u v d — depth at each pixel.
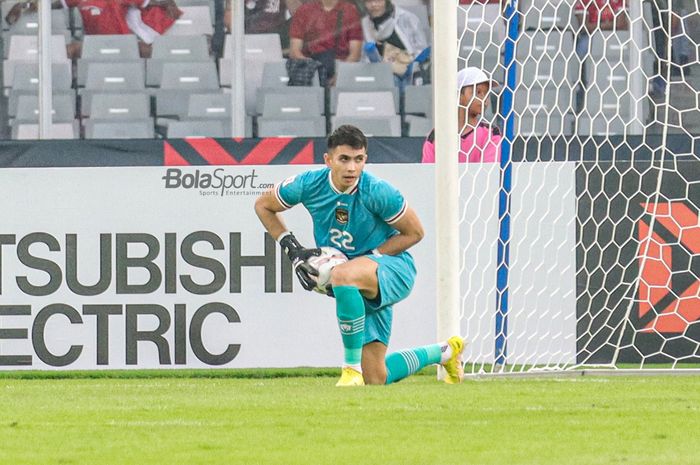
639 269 24.05
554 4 33.41
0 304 23.80
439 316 19.50
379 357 18.80
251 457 11.19
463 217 22.72
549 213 24.03
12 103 34.53
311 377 22.94
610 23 32.97
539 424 13.54
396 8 35.69
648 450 11.54
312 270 18.28
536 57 33.38
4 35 34.44
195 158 23.86
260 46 35.47
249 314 23.73
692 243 24.00
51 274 23.78
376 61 35.66
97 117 35.59
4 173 23.81
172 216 23.77
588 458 10.97
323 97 35.59
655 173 24.09
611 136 24.48
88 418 14.45
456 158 19.42
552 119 32.91
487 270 23.64
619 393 17.03
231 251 23.72
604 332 24.00
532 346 23.81
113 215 23.77
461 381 19.50
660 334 24.06
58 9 35.38
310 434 12.76
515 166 24.11
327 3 35.50
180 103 35.81
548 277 23.94
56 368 23.75
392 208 18.39
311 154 23.91
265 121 35.44
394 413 14.56
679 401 15.89
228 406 15.55
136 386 20.00
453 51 19.31
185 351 23.72
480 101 23.75
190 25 35.88
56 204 23.81
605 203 24.11
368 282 18.12
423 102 35.81
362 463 10.72
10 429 13.45
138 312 23.73
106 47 35.59
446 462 10.73
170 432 13.05
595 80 32.78
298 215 23.69
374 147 24.30
